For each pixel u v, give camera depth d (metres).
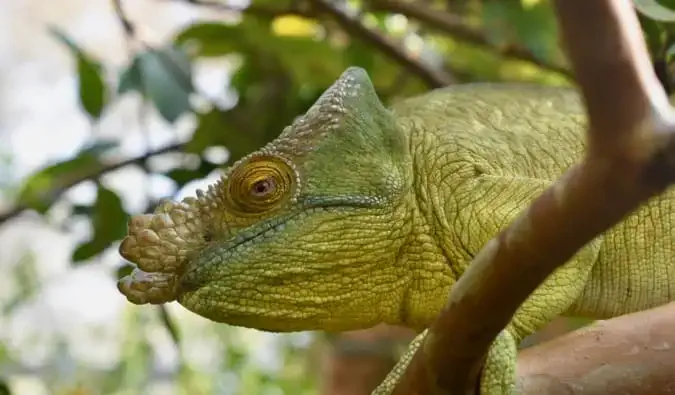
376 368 0.93
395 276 0.48
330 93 0.48
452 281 0.48
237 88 0.68
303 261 0.47
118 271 0.62
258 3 0.68
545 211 0.34
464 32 0.69
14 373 1.20
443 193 0.48
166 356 1.31
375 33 0.67
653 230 0.48
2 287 1.44
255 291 0.47
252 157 0.47
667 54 0.51
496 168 0.48
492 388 0.41
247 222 0.47
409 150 0.49
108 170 0.66
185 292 0.47
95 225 0.64
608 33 0.29
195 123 0.68
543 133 0.49
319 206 0.47
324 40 0.68
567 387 0.43
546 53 0.64
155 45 0.62
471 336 0.37
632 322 0.43
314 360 1.26
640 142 0.30
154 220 0.47
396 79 0.71
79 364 1.33
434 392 0.39
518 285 0.35
